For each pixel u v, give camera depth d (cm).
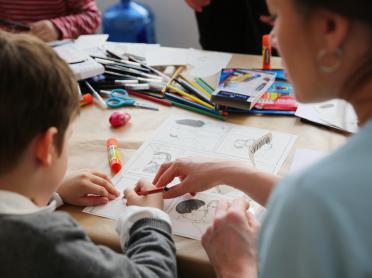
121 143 95
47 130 61
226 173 77
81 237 61
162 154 91
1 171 60
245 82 110
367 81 43
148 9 226
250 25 159
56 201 79
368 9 37
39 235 57
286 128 99
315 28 42
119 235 72
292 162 87
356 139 38
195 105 107
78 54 124
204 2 136
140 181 82
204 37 169
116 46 138
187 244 71
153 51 134
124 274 62
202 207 77
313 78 46
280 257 38
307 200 36
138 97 114
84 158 91
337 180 36
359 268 34
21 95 57
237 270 64
